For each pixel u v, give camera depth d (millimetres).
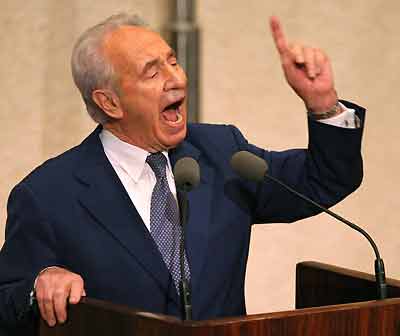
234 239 7980
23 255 7668
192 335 6004
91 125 12906
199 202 7906
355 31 14117
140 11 12930
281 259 14039
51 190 7746
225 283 7836
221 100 13461
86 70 7953
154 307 7551
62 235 7641
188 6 12977
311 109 8008
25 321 7484
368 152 14359
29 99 12555
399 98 14445
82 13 12680
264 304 14023
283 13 13711
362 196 14391
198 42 13062
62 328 6941
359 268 14445
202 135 8383
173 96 7828
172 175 8000
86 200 7703
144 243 7617
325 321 6398
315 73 7852
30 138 12594
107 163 7902
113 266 7582
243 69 13547
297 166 8227
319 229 14203
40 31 12531
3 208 12508
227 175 8164
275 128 13812
